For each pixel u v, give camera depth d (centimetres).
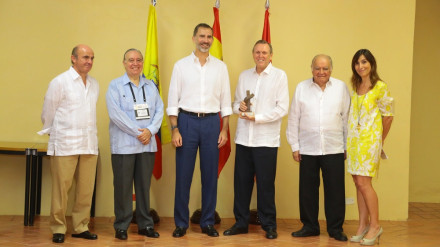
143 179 471
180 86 481
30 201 514
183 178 478
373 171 452
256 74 493
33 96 572
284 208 601
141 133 457
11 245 426
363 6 605
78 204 462
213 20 595
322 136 476
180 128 479
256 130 484
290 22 601
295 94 493
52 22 574
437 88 736
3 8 567
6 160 570
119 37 582
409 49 609
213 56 510
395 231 536
